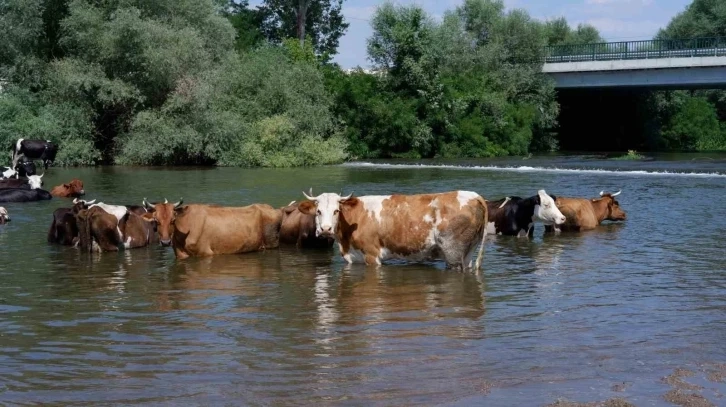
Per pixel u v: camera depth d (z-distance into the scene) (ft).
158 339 32.04
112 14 151.33
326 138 174.70
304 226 55.62
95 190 96.94
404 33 185.68
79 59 153.89
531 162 156.56
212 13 174.40
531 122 202.80
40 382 27.12
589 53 218.38
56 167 143.84
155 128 148.66
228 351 30.40
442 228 46.32
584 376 27.66
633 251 53.36
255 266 48.62
